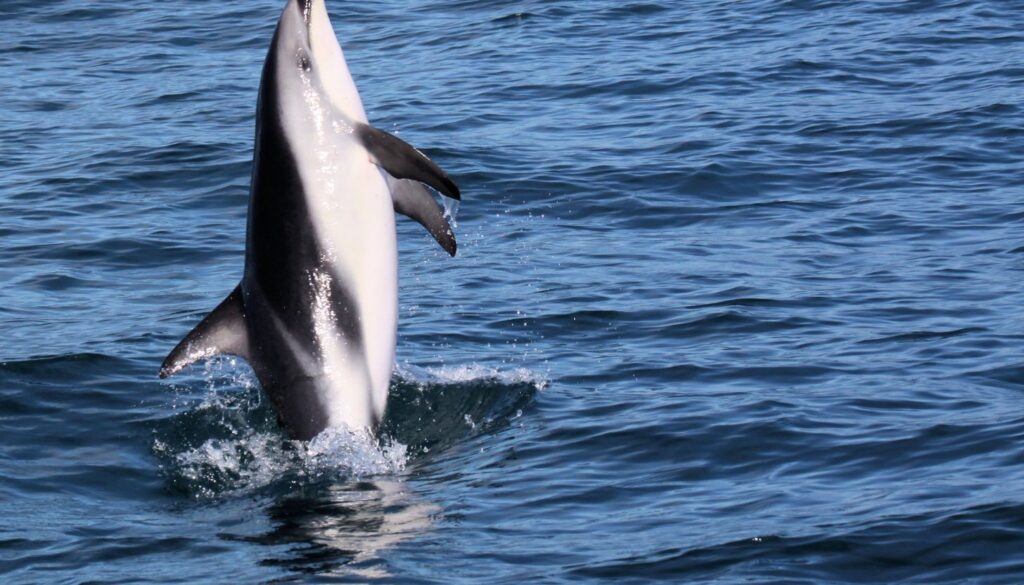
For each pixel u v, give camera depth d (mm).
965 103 66875
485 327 42031
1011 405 33875
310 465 31453
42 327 42688
